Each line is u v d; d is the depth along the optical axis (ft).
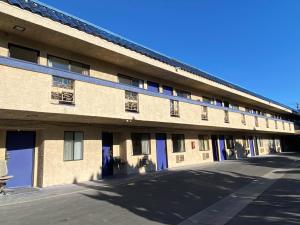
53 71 39.52
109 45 50.06
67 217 27.43
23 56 43.32
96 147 55.52
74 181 50.31
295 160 97.45
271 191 40.29
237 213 28.66
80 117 45.37
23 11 38.01
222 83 90.63
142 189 43.06
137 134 66.80
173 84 77.25
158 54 75.00
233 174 60.23
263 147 146.10
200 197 36.96
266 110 148.25
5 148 43.75
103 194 39.27
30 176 46.52
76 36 44.45
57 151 48.42
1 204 33.42
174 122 63.41
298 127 164.55
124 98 51.03
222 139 105.60
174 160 77.66
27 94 36.09
